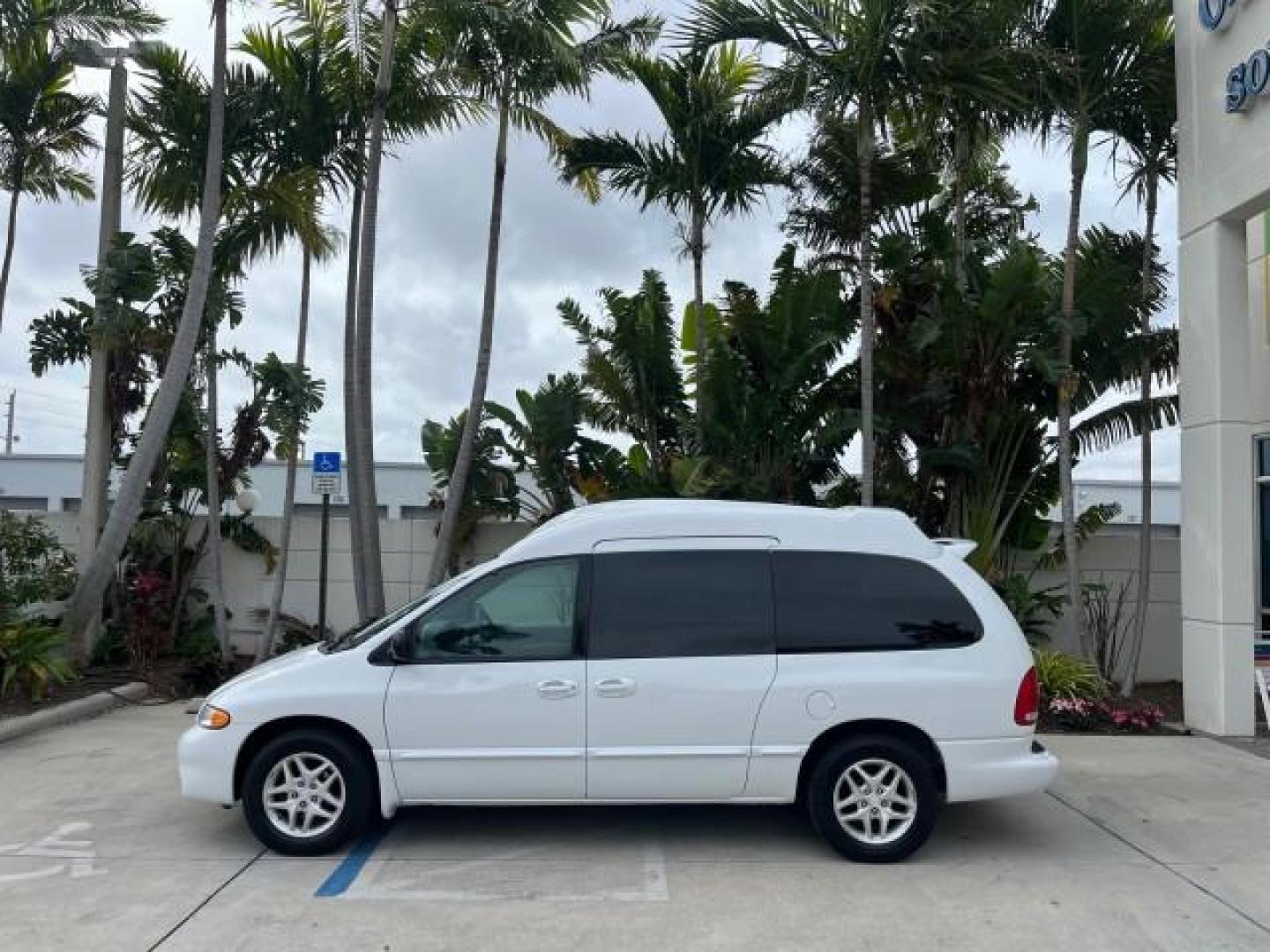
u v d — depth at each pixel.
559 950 4.83
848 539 6.35
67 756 8.54
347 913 5.24
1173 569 13.01
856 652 6.12
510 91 12.61
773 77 10.88
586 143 13.24
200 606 13.65
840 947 4.90
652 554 6.30
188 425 13.22
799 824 6.76
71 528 13.78
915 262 12.86
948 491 12.95
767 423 12.88
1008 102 10.57
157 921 5.11
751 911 5.32
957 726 6.02
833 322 12.77
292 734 6.08
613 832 6.59
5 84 12.66
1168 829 6.78
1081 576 13.05
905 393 12.66
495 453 14.02
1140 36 10.66
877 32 10.15
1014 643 6.20
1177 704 11.54
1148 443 11.98
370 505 12.55
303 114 12.59
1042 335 11.65
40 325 13.04
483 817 6.87
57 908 5.28
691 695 6.01
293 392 12.64
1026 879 5.84
